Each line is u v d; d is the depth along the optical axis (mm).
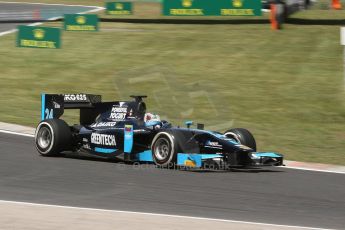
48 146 44156
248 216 28625
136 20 127688
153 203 30703
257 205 31266
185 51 99188
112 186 34781
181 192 33625
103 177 37375
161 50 100250
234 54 96938
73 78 85875
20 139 53000
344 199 33906
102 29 118375
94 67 91312
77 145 45000
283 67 89750
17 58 97250
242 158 40438
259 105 73188
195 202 31297
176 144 39562
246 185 36344
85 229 23312
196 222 25469
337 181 39719
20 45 104875
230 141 40625
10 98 75688
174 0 122188
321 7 147250
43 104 46344
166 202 31062
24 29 104562
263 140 58000
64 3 168250
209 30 113625
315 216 29391
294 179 39500
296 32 110250
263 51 98188
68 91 79750
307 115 69688
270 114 69812
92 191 33312
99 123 44438
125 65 91938
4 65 93188
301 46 100812
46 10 151375
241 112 70125
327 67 89312
